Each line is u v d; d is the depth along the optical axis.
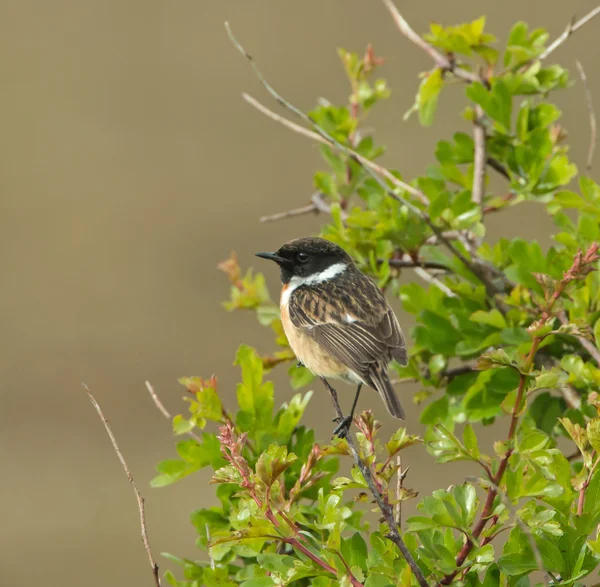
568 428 6.92
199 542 8.39
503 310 9.70
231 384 21.41
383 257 10.63
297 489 6.95
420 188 11.03
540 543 6.64
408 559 6.45
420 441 6.86
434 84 11.13
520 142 10.62
